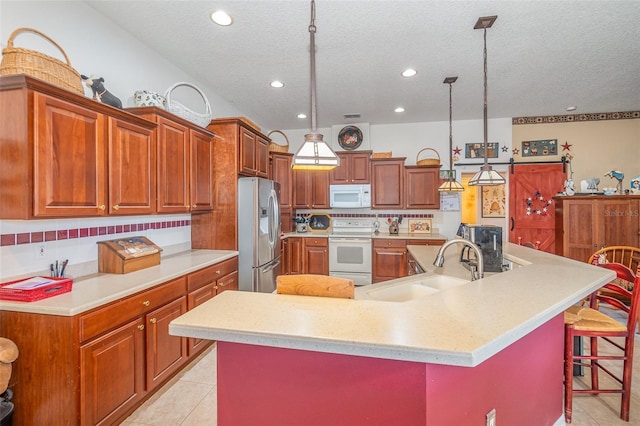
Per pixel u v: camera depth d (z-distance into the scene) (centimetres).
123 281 192
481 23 226
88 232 211
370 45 257
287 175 485
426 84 338
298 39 249
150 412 189
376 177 481
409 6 208
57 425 147
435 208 466
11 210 147
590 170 454
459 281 198
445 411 100
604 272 172
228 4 206
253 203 306
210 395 207
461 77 321
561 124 459
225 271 281
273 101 393
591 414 183
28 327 149
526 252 254
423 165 462
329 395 104
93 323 155
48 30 187
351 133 501
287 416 109
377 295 178
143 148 216
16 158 146
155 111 228
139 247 231
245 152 322
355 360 101
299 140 538
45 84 149
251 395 112
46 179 152
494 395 120
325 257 476
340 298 128
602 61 287
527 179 467
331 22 226
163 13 217
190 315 108
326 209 525
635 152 444
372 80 327
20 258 172
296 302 121
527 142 469
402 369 97
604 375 227
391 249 456
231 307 115
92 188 177
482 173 241
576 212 395
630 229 377
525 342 135
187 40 252
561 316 162
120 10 214
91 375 154
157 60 273
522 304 117
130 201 204
